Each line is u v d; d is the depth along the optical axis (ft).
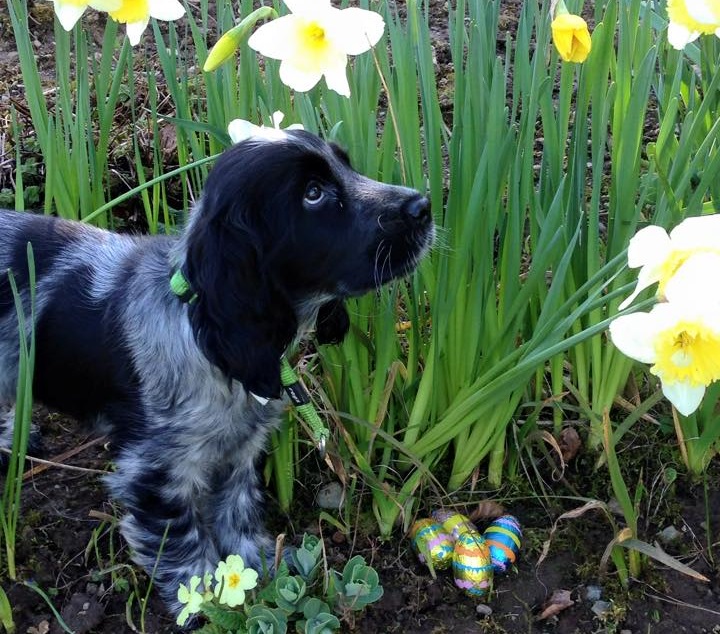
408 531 2.39
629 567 2.29
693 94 2.39
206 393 2.11
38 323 2.22
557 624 2.20
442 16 4.33
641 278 1.49
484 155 2.07
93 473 2.57
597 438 2.54
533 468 2.56
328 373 2.40
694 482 2.49
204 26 2.48
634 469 2.55
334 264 1.97
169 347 2.10
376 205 1.96
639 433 2.61
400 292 2.64
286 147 1.89
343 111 2.26
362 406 2.43
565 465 2.52
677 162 2.19
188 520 2.27
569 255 2.10
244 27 1.93
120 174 3.29
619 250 2.31
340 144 2.10
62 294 2.21
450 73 3.84
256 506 2.44
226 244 1.88
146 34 4.05
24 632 2.16
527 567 2.33
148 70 2.67
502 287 2.31
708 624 2.18
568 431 2.61
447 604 2.25
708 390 2.34
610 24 2.16
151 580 2.17
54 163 2.54
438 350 2.30
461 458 2.46
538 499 2.50
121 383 2.16
